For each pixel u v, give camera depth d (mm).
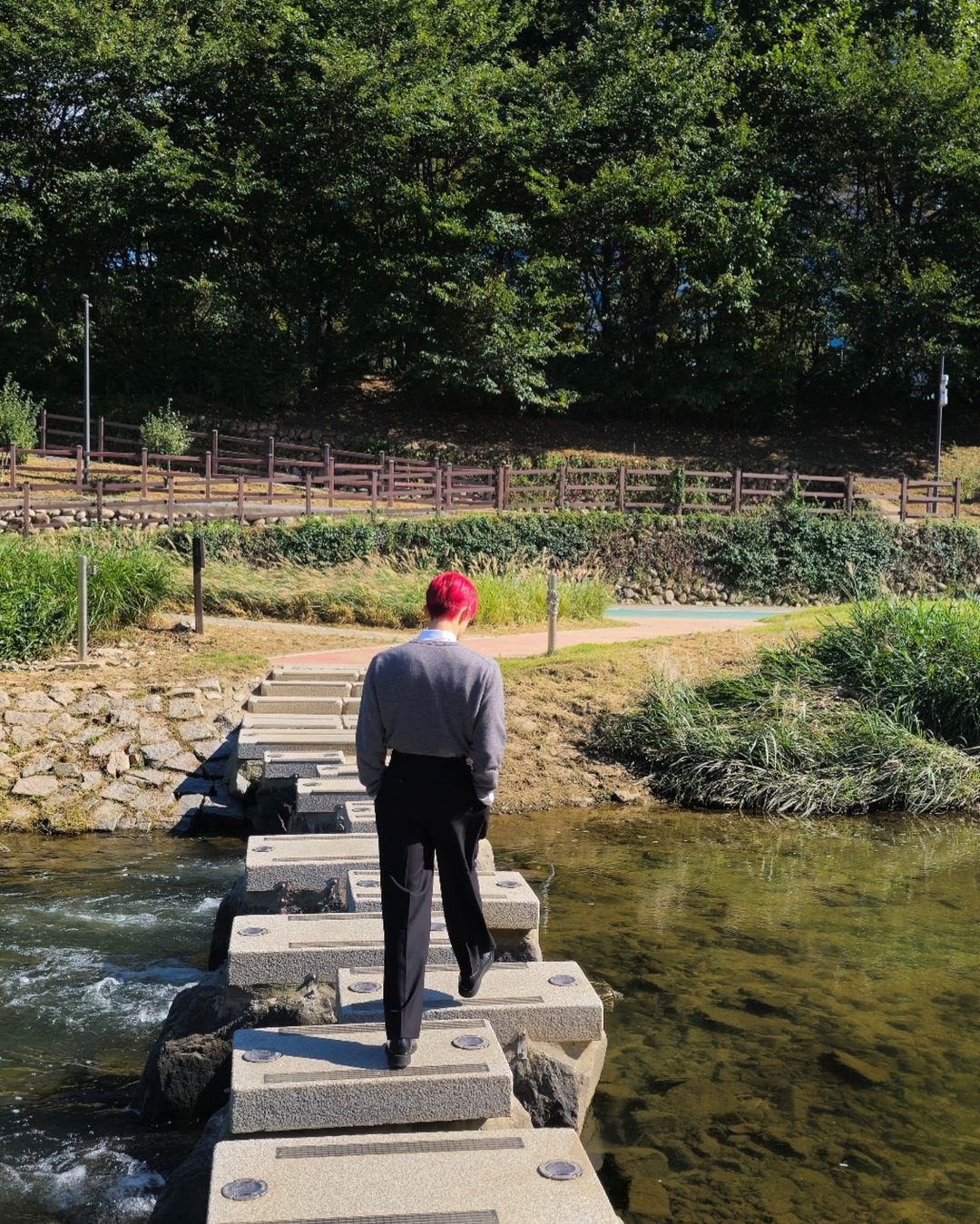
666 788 11445
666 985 6312
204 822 10117
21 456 28375
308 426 37312
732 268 37281
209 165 35656
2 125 35438
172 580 16375
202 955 6820
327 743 10352
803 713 11969
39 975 6461
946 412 42781
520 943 5438
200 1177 3943
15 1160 4453
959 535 28656
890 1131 4688
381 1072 3826
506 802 10922
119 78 35156
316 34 36875
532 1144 3564
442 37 37812
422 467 28797
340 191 36312
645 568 26859
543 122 37812
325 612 17328
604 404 40688
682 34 41594
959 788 11281
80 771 10641
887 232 38750
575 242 38625
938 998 6152
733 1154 4500
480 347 35875
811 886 8461
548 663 13477
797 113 39844
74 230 35469
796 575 27609
